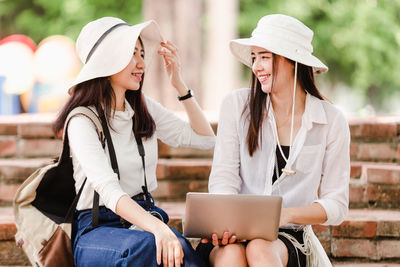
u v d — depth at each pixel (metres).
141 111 5.09
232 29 9.90
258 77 4.97
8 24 21.25
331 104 5.05
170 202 6.98
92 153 4.63
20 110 12.69
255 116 4.99
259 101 5.02
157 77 9.44
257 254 4.30
